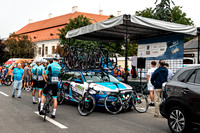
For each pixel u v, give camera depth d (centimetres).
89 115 809
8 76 2012
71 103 1075
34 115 779
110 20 1146
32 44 5166
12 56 5012
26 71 1612
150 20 1113
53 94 742
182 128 550
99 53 1041
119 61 3678
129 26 1290
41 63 1145
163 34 1438
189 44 2645
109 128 630
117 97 847
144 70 1579
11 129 599
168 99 593
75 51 1090
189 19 3347
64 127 630
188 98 538
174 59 1382
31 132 575
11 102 1050
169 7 2322
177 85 576
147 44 1555
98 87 870
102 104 850
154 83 801
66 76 1052
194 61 2533
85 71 995
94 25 1262
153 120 746
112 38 1670
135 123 699
